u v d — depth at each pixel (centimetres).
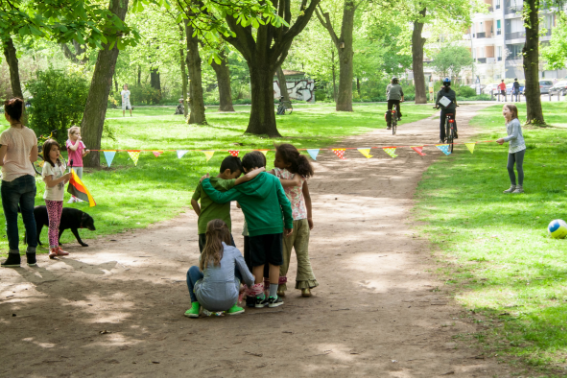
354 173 1538
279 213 588
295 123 3095
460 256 726
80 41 677
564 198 1057
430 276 655
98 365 435
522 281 607
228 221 595
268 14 846
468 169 1483
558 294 553
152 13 3023
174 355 451
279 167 614
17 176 732
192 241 890
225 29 891
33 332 514
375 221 984
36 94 1958
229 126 2881
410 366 411
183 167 1655
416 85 5319
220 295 543
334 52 5700
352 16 4134
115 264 758
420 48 5259
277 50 2409
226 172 587
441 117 1831
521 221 898
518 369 394
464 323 496
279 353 448
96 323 538
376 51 6419
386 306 563
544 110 3475
